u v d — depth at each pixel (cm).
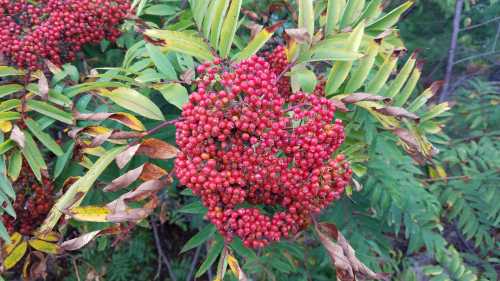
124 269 81
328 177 29
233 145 28
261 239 30
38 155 33
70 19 42
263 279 45
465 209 57
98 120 35
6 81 40
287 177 29
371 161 46
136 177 29
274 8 47
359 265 30
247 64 29
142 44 40
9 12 42
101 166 30
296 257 51
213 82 30
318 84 36
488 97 69
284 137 29
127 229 30
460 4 70
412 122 36
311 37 32
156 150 31
